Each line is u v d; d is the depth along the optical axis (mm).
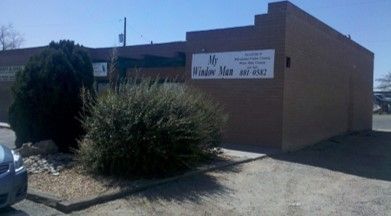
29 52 25500
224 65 15891
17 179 6586
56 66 11133
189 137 9461
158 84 10617
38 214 6906
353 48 23234
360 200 8312
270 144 14766
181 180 9258
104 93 10305
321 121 18469
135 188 8211
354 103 23781
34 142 11273
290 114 15125
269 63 14805
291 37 14961
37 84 11031
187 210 7297
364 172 11375
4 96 27172
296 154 14312
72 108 11305
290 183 9641
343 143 18344
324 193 8836
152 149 8906
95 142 9133
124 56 21016
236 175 10172
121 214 6973
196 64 16656
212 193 8414
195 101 10758
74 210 7113
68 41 12070
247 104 15305
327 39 18922
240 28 15492
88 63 11992
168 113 9430
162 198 7930
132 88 9664
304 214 7320
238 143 15438
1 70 27344
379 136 22250
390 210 7648
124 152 8805
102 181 8633
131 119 8906
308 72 16703
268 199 8203
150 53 20812
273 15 14750
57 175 9023
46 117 11086
